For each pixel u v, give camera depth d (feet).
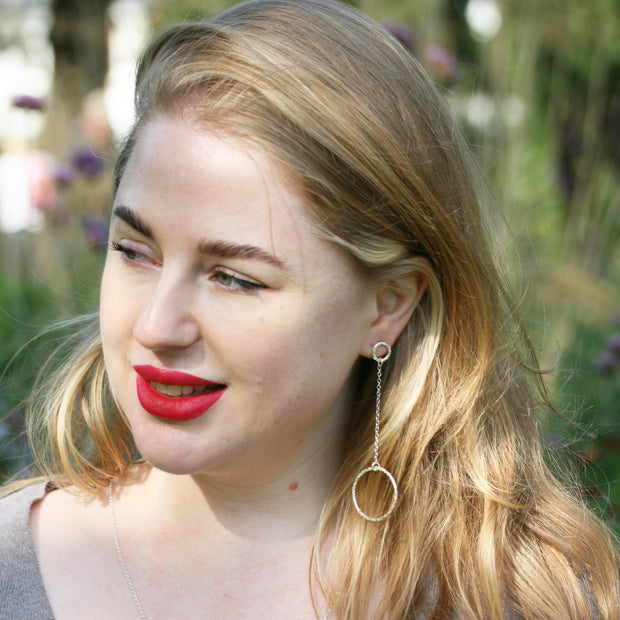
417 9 12.32
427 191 4.05
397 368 4.53
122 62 13.65
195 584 4.06
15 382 8.09
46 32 14.23
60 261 12.01
